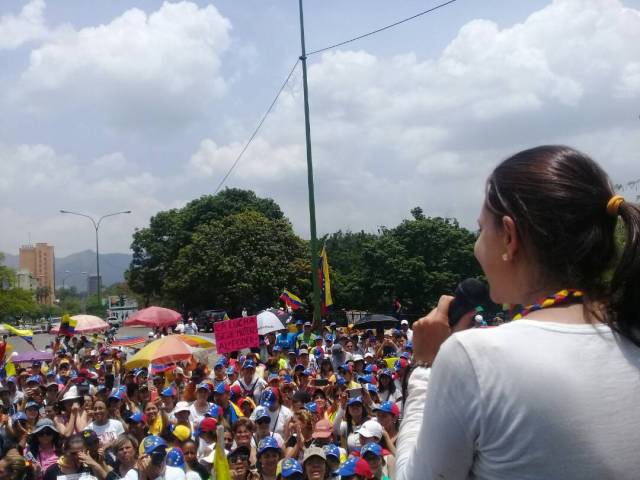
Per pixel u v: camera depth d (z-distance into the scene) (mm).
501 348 1168
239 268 52438
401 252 45344
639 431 1102
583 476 1080
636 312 1189
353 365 12258
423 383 1448
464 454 1179
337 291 46750
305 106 17703
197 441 7711
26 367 16453
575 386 1115
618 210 1226
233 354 15633
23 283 144500
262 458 6398
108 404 9203
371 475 5574
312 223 17906
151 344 11945
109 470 6770
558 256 1246
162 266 64812
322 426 7738
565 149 1333
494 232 1349
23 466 6598
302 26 17609
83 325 19641
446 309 1482
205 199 64750
